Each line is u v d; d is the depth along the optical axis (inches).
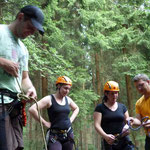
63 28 423.2
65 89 158.6
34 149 477.7
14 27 71.2
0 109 65.4
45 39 347.6
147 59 532.1
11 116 68.6
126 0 535.2
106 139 150.4
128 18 505.7
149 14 454.0
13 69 65.6
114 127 154.9
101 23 422.6
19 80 74.0
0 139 63.2
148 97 150.1
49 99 158.1
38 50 271.0
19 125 71.4
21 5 251.4
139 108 157.2
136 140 511.8
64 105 160.2
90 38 410.0
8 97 67.6
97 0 401.1
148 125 143.6
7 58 68.5
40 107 154.5
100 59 611.8
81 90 469.4
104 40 418.6
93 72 659.4
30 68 264.7
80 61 530.0
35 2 248.1
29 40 262.5
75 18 414.3
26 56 78.4
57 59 299.0
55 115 156.1
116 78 616.1
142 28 520.1
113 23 440.5
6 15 266.1
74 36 463.5
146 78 148.3
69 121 161.0
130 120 154.2
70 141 158.4
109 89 154.4
